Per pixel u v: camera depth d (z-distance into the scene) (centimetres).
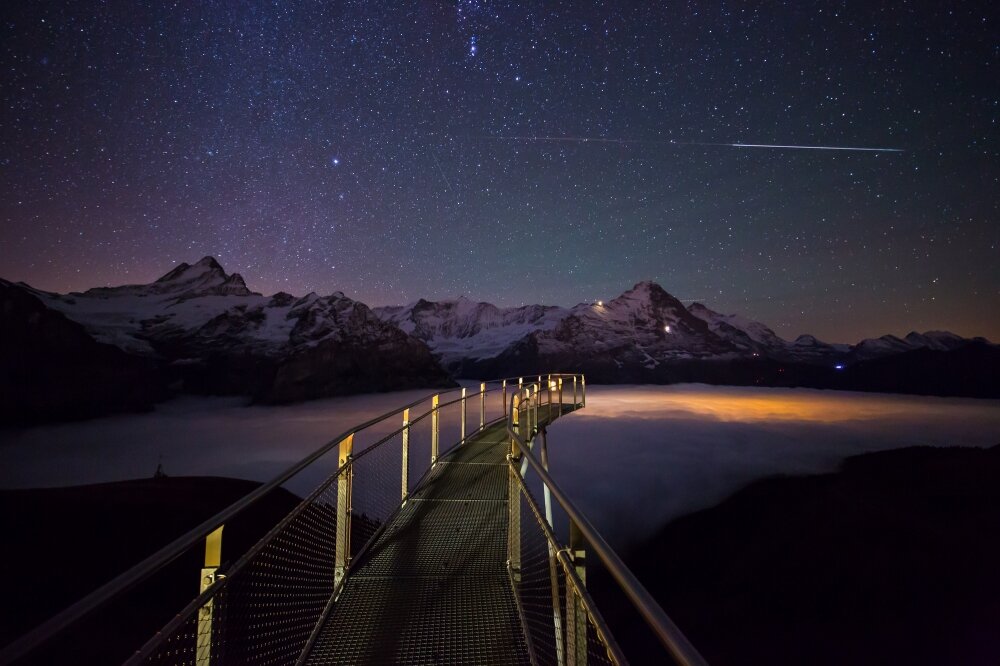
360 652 310
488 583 402
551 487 210
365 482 559
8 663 87
